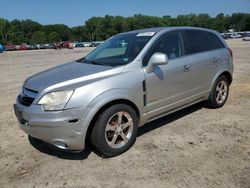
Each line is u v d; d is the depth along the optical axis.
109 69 4.45
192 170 3.93
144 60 4.75
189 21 136.12
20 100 4.41
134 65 4.61
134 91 4.49
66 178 3.91
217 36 6.47
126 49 5.06
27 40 139.50
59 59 25.61
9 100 8.10
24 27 146.62
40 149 4.79
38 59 27.00
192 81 5.56
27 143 5.05
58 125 3.92
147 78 4.67
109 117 4.23
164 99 5.02
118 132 4.39
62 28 149.25
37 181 3.87
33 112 4.02
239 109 6.39
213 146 4.62
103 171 4.03
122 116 4.45
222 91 6.51
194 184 3.61
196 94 5.74
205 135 5.05
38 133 4.07
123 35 5.72
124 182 3.74
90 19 145.38
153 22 135.38
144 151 4.54
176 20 137.38
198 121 5.72
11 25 140.88
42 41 136.75
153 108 4.87
